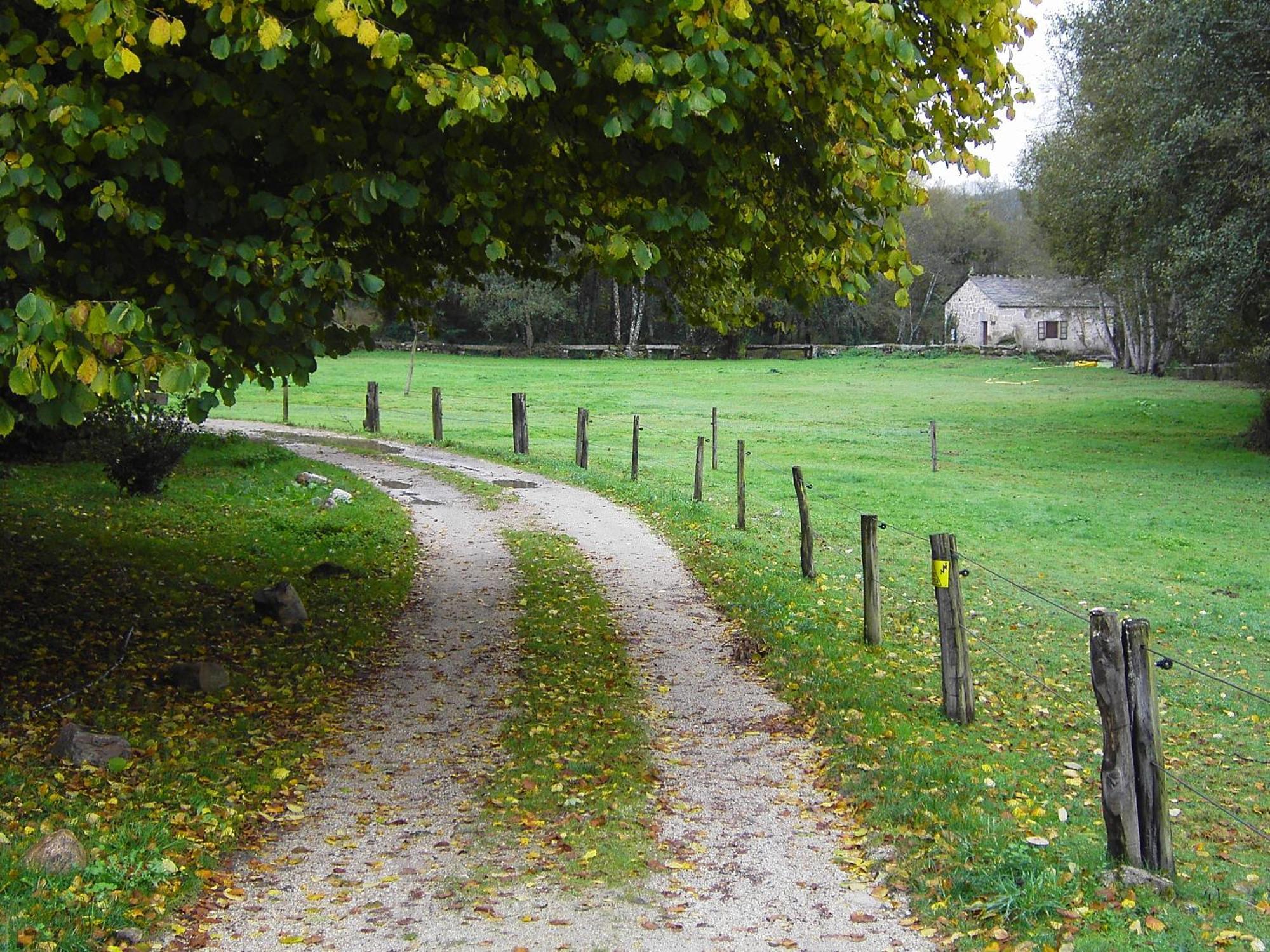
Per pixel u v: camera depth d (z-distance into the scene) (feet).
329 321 29.14
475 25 28.86
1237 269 85.51
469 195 29.19
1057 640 43.60
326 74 27.02
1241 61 87.66
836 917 19.22
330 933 18.61
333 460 85.51
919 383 190.70
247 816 23.29
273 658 34.73
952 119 32.89
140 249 26.81
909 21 30.66
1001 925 18.42
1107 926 18.04
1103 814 21.52
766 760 27.37
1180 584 56.39
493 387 169.07
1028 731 30.73
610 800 24.45
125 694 29.81
